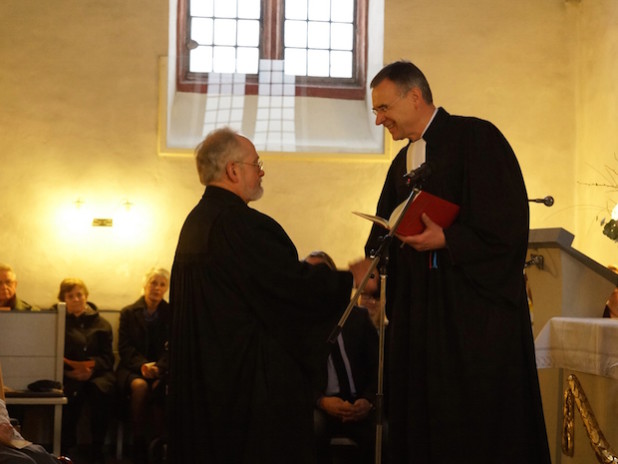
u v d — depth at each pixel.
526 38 9.95
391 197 4.02
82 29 9.59
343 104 10.16
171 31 9.85
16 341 7.05
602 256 9.23
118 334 8.71
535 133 9.90
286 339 3.77
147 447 8.22
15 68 9.50
